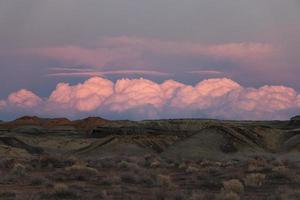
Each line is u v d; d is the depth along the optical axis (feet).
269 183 123.85
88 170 156.76
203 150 484.74
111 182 128.36
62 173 152.87
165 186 124.47
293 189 111.34
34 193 107.86
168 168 197.98
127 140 594.65
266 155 454.40
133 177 133.49
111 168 187.93
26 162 208.03
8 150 501.97
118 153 548.72
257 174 127.75
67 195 104.42
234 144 510.99
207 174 151.53
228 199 93.86
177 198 99.35
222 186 121.19
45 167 194.18
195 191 111.34
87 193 109.91
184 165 198.39
